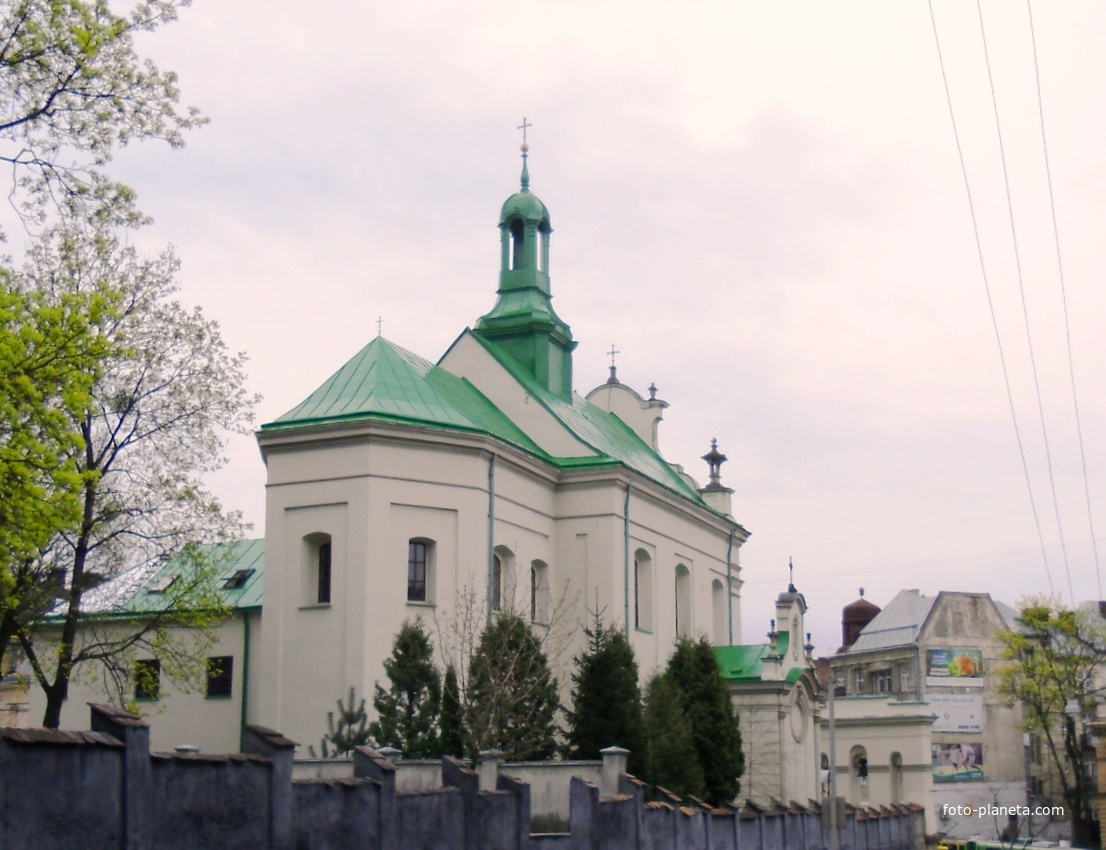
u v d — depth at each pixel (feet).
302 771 94.73
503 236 190.08
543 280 189.67
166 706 150.71
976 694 322.96
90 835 58.75
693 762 145.79
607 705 135.74
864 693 339.16
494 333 185.88
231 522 125.18
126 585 133.28
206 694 134.92
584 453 167.94
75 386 86.69
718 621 204.44
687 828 117.91
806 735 191.21
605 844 102.83
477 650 131.03
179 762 64.23
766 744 179.01
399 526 139.74
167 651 127.65
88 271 117.29
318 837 72.59
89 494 114.93
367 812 76.64
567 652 161.27
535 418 171.32
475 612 141.69
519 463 154.92
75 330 86.43
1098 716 287.48
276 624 138.62
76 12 81.66
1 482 83.05
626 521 167.84
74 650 141.69
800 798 185.47
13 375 82.74
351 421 138.82
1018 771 318.65
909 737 244.83
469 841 86.69
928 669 322.34
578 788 100.83
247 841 67.67
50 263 115.65
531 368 184.14
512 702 124.98
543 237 192.03
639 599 175.11
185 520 122.52
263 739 70.85
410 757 119.96
